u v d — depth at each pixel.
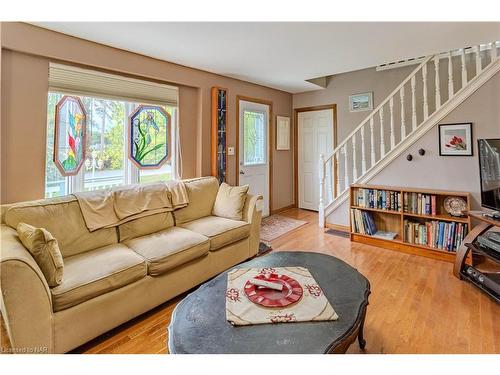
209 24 2.20
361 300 1.39
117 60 2.66
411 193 3.09
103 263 1.84
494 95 2.66
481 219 2.35
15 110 2.13
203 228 2.62
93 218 2.15
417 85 3.96
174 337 1.14
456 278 2.49
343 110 4.71
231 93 3.96
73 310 1.58
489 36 2.50
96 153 2.67
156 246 2.15
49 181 2.38
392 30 2.36
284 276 1.62
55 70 2.31
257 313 1.27
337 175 4.48
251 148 4.45
